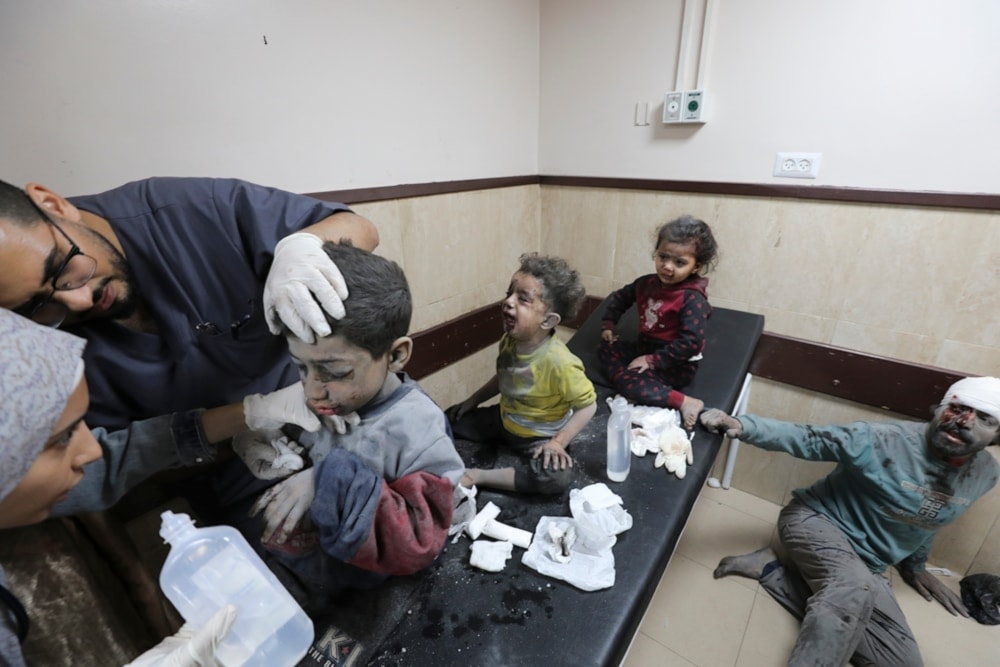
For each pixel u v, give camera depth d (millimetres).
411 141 1376
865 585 1141
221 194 687
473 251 1706
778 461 1669
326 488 530
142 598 633
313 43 1078
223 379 722
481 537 843
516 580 749
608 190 1746
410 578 745
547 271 934
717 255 1415
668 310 1302
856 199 1267
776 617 1313
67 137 803
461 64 1458
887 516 1204
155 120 886
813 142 1300
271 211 701
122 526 654
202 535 491
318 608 679
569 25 1638
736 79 1365
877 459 1163
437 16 1340
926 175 1170
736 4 1299
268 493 658
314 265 485
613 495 915
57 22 753
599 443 1109
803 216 1366
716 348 1422
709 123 1453
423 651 637
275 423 615
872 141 1218
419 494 563
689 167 1541
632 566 772
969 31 1034
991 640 1231
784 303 1486
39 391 308
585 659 620
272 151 1068
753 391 1630
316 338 476
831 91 1237
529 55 1713
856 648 1149
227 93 967
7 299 455
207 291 675
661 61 1480
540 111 1831
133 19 821
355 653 629
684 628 1285
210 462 700
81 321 597
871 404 1413
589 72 1649
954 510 1125
